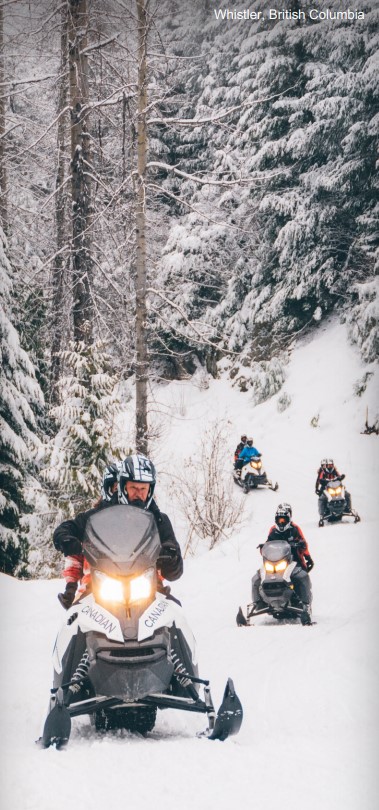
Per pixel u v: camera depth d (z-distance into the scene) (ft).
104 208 69.15
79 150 69.62
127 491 15.08
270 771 10.80
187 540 66.69
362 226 116.98
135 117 67.46
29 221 87.51
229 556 52.54
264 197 122.72
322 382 115.96
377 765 11.02
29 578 59.88
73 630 13.99
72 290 70.49
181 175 69.10
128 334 73.46
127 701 12.84
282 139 122.01
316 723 14.39
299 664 19.94
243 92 130.72
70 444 59.98
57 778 10.19
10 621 32.68
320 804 9.39
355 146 114.52
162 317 70.23
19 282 69.92
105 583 13.42
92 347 61.67
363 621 24.66
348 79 115.96
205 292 138.10
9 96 82.07
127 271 77.97
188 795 9.71
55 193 73.41
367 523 57.11
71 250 70.13
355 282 120.67
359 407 106.52
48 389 74.43
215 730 12.74
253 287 133.18
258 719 15.16
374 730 13.46
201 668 22.35
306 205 121.49
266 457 104.06
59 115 70.69
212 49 140.46
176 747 11.95
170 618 13.71
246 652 24.03
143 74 65.92
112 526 13.91
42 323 74.69
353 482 88.38
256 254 128.98
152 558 13.70
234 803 9.43
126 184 71.41
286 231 121.39
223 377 136.05
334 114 115.85
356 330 113.39
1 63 85.71
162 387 143.13
